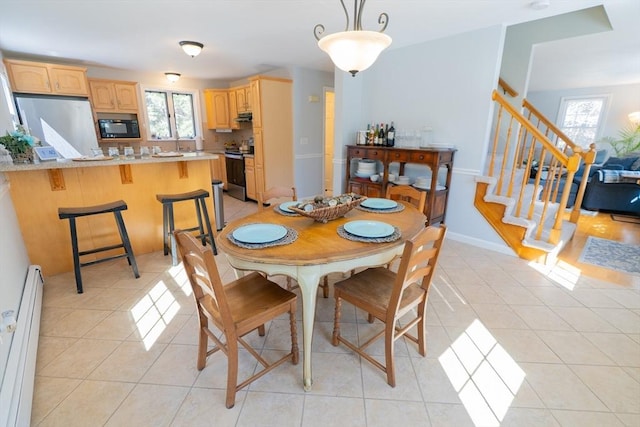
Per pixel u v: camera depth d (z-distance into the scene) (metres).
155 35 3.21
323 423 1.35
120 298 2.32
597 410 1.41
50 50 3.83
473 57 3.10
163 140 5.93
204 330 1.58
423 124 3.63
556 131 3.30
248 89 5.57
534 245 2.95
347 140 4.20
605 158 6.62
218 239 1.58
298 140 5.26
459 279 2.65
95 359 1.71
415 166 3.92
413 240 1.29
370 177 3.95
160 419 1.37
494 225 3.23
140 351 1.78
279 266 1.41
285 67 4.99
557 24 3.46
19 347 1.49
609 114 6.77
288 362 1.71
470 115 3.22
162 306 2.23
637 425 1.34
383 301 1.55
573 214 3.79
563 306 2.24
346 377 1.61
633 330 1.97
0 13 2.56
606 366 1.67
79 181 2.70
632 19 2.76
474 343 1.86
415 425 1.35
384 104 3.98
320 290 2.48
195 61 4.53
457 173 3.43
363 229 1.66
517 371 1.64
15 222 2.33
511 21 2.81
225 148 6.55
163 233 3.13
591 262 2.99
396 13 2.59
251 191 5.50
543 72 5.53
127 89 5.10
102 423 1.34
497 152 4.05
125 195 2.97
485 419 1.37
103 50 3.85
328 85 5.46
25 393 1.36
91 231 2.83
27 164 2.32
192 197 2.97
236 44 3.55
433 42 3.37
